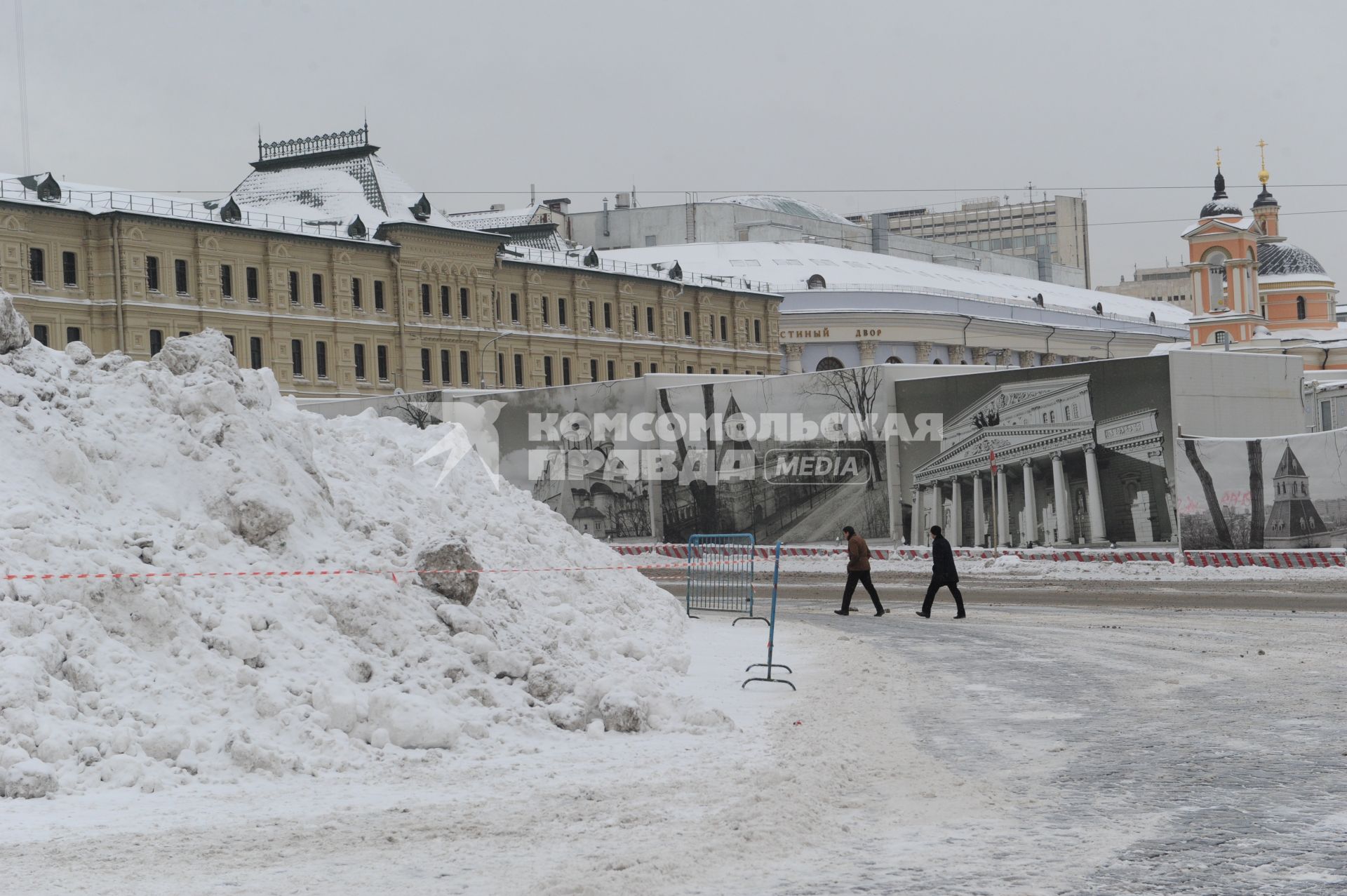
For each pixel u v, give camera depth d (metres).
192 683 11.10
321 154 87.62
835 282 119.75
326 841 8.34
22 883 7.39
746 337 107.75
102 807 9.29
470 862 7.77
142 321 70.25
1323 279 115.12
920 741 11.71
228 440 13.98
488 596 14.61
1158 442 34.88
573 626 15.78
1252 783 9.70
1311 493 32.28
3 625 10.59
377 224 84.19
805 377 42.34
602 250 128.38
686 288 102.69
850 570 25.22
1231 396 35.97
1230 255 99.44
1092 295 156.75
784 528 42.53
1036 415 37.44
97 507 12.61
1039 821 8.66
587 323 95.62
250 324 75.31
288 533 13.41
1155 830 8.36
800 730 12.45
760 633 21.48
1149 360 35.19
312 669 11.64
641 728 12.51
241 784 10.07
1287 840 8.07
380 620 12.67
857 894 7.02
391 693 11.48
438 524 17.33
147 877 7.50
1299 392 37.72
